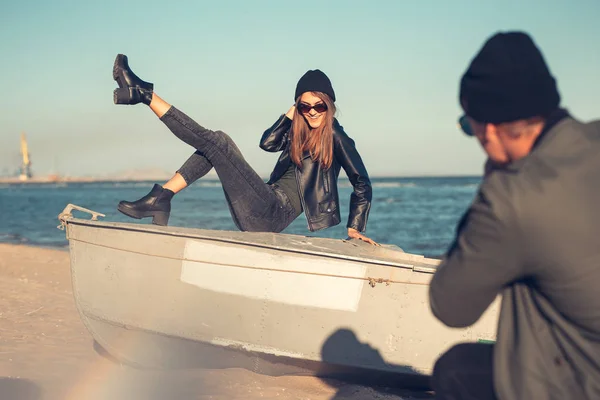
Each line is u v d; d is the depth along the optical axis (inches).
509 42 68.4
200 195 3083.2
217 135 180.1
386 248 210.2
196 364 172.1
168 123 176.7
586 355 65.2
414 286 163.2
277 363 167.2
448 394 81.7
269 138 201.5
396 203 2187.5
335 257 161.8
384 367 164.4
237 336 164.1
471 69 70.2
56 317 238.7
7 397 142.5
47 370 167.0
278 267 162.1
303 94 190.2
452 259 68.7
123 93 171.9
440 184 5565.9
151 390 153.8
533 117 67.8
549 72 68.5
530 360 67.9
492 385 77.7
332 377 169.6
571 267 62.3
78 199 2645.2
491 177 67.0
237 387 158.7
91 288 169.5
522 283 69.7
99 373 167.2
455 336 165.3
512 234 63.0
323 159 193.6
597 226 62.1
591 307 63.1
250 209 189.9
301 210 203.8
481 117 69.7
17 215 1441.9
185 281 164.2
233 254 163.0
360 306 162.7
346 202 2084.2
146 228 163.6
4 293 285.3
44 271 381.7
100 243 168.1
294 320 163.0
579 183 63.2
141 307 166.4
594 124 70.0
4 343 193.3
